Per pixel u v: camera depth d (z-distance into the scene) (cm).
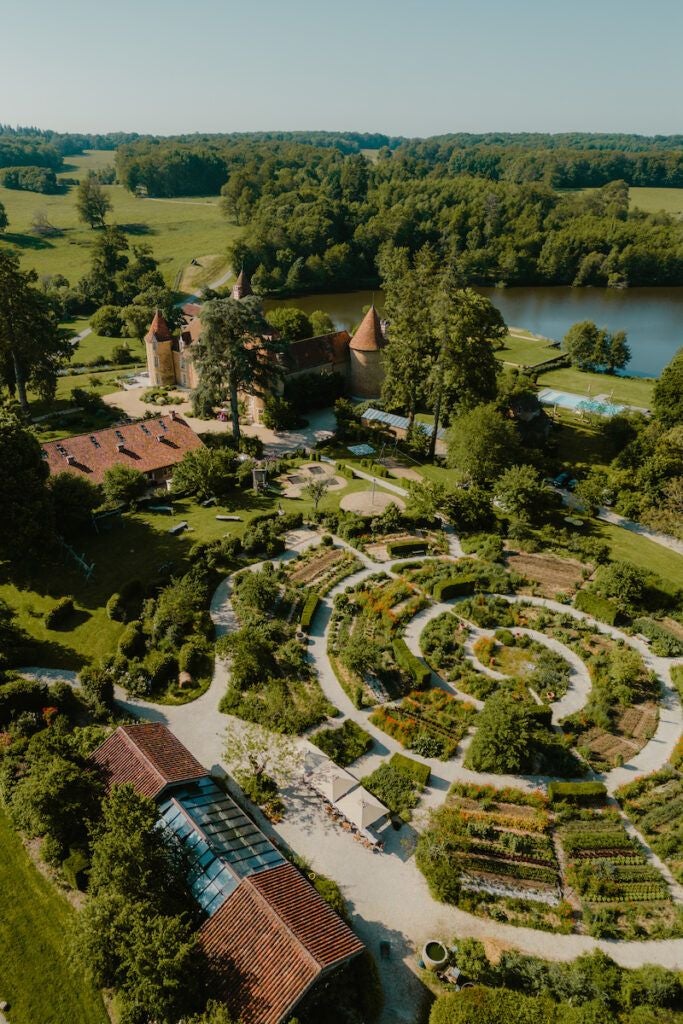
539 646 4778
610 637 4950
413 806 3600
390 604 5138
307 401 9275
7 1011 2666
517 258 19262
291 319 10575
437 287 7900
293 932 2611
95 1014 2677
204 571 5331
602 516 6831
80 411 9194
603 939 3028
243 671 4344
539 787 3778
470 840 3409
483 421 6794
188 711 4191
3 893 3073
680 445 6894
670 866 3362
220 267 18612
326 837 3434
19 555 5266
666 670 4706
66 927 2919
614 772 3900
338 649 4672
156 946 2469
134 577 5403
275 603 5144
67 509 5775
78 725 4034
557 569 5747
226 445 7881
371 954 2895
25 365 8544
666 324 15300
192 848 3038
